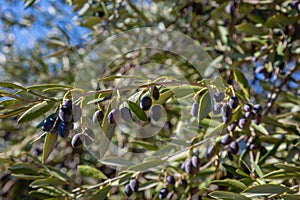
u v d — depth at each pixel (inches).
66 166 91.8
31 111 39.6
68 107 39.3
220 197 44.9
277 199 46.0
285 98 75.1
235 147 53.7
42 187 55.6
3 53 96.4
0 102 39.4
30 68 95.3
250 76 78.2
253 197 45.7
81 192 54.3
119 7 71.1
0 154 57.7
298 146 49.3
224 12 70.4
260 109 50.4
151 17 81.0
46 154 41.9
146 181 61.1
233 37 71.1
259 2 65.9
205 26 77.2
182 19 79.4
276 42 63.4
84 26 71.4
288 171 47.3
